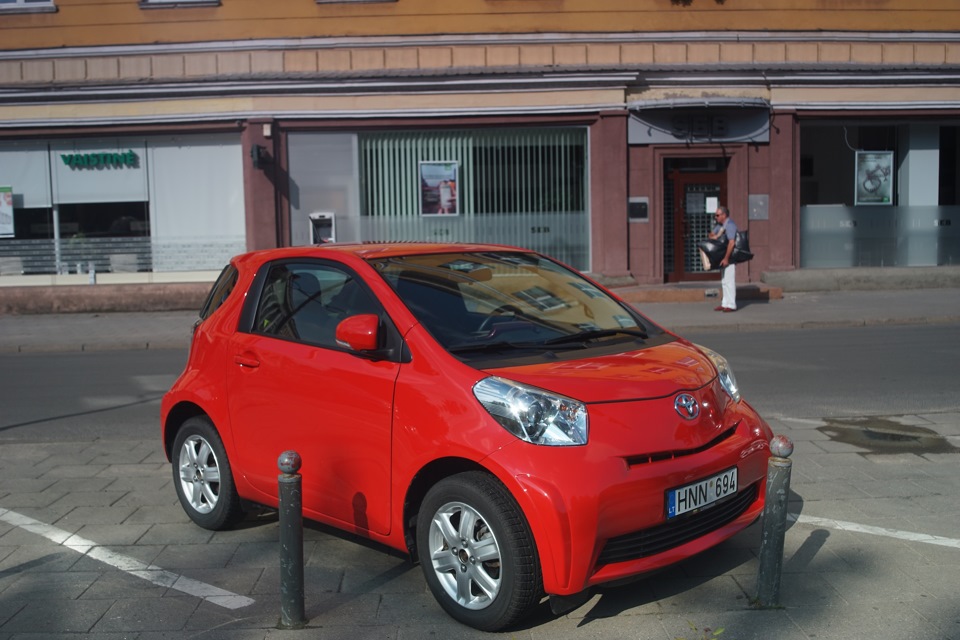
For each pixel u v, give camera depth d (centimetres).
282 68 1806
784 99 1819
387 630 402
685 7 1802
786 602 420
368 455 435
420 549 415
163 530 543
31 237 1881
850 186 1912
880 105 1838
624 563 389
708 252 1565
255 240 1822
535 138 1848
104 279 1880
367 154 1844
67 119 1822
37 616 422
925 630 390
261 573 473
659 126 1806
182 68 1814
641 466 390
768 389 942
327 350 468
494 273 512
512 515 380
